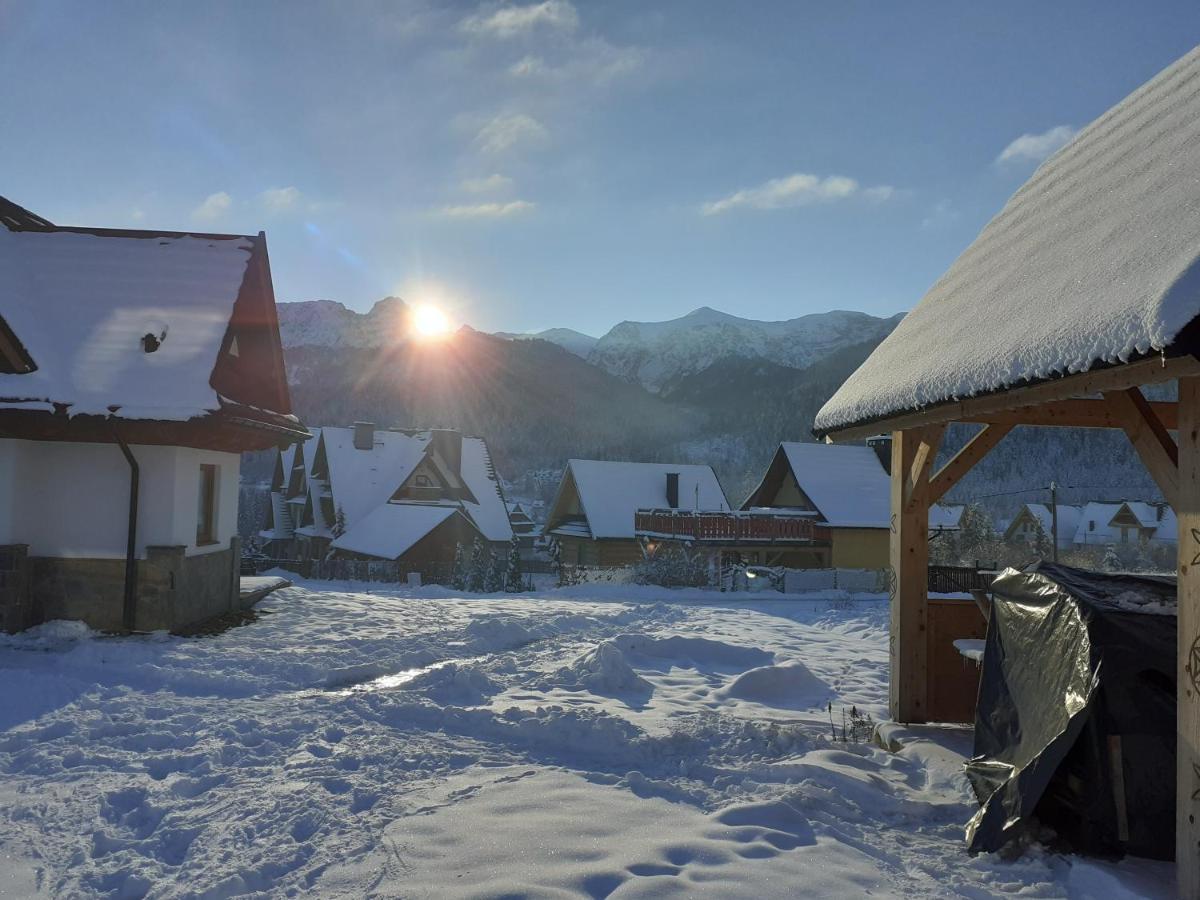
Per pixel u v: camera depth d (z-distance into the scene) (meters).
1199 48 8.00
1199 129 6.11
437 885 4.25
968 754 6.82
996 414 7.57
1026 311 5.73
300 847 4.91
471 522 41.78
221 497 15.21
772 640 15.76
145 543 12.90
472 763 6.70
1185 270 3.81
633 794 5.86
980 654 7.03
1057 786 5.13
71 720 7.94
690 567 32.12
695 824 5.19
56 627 12.24
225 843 5.04
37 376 12.37
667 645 13.29
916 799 6.07
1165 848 4.73
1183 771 4.22
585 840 4.86
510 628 14.81
